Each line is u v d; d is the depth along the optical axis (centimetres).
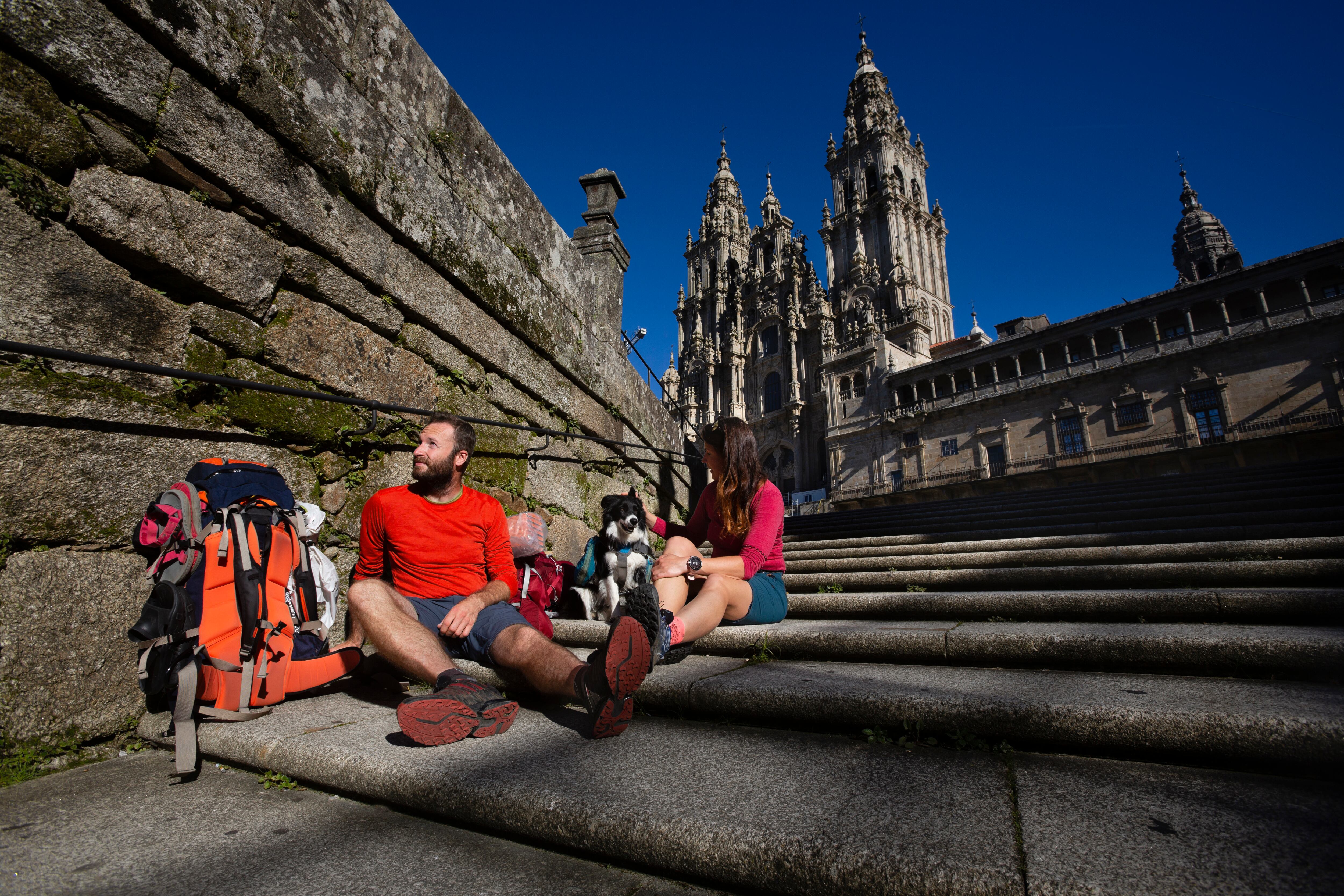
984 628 287
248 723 222
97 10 250
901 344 4631
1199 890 104
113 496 249
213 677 220
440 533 274
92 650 235
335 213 365
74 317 242
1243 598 274
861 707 200
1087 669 239
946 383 3884
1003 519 752
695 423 5903
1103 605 310
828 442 4428
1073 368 3306
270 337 325
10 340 222
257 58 319
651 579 328
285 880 136
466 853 150
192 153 284
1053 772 162
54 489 231
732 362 5719
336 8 378
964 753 180
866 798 148
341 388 369
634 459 870
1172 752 167
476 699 195
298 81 343
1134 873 110
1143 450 3006
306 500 342
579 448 711
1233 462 2812
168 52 279
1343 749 148
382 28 418
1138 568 361
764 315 5550
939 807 141
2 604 213
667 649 243
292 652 243
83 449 241
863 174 5331
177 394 279
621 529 393
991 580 411
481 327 514
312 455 351
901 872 116
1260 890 103
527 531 397
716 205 6731
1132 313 3120
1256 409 2728
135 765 221
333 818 171
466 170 508
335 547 358
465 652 256
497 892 132
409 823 168
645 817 139
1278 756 155
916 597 369
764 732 209
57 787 197
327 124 360
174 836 160
